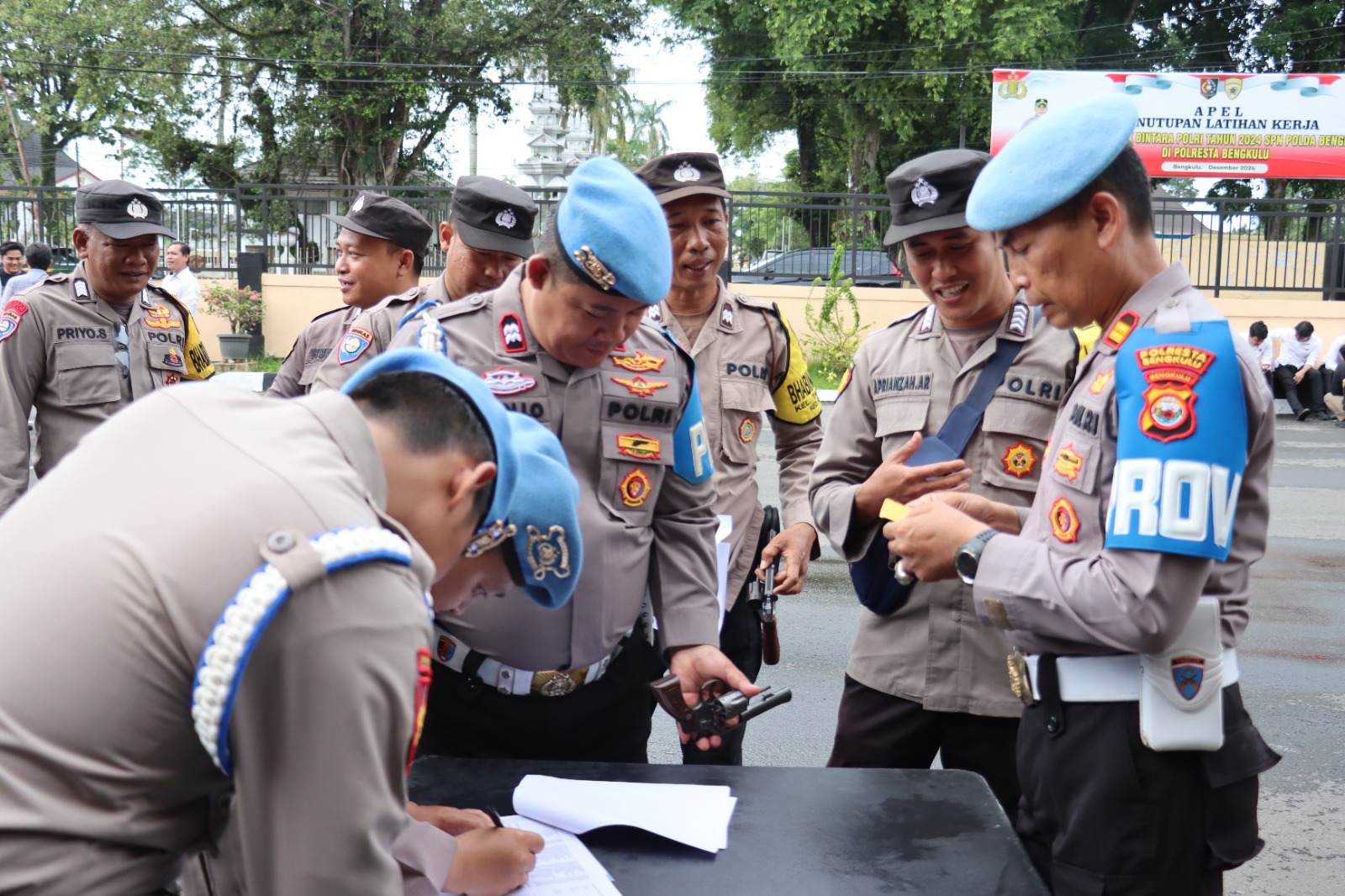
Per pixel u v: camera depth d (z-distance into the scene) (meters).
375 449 1.25
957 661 2.47
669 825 1.68
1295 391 13.66
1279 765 3.86
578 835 1.69
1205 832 1.75
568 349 2.04
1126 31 24.30
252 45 21.64
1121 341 1.77
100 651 1.05
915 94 23.39
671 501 2.23
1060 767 1.82
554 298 1.98
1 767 1.06
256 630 1.02
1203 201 16.61
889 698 2.56
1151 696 1.71
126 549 1.08
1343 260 16.62
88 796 1.07
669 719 4.27
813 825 1.72
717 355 3.08
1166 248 16.98
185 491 1.10
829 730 4.14
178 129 22.47
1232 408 1.62
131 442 1.16
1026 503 2.44
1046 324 2.50
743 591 3.08
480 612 2.02
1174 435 1.62
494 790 1.85
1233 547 1.76
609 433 2.11
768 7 23.36
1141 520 1.61
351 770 1.07
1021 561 1.78
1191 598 1.62
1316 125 19.19
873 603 2.52
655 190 2.99
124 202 3.94
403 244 3.90
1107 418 1.75
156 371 4.12
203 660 1.04
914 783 1.88
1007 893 1.53
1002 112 19.44
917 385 2.58
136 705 1.06
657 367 2.18
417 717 1.17
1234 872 3.13
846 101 24.02
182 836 1.16
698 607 2.18
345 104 21.44
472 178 3.57
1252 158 19.39
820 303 16.61
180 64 21.83
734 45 25.30
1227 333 1.67
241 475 1.11
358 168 22.70
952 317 2.52
